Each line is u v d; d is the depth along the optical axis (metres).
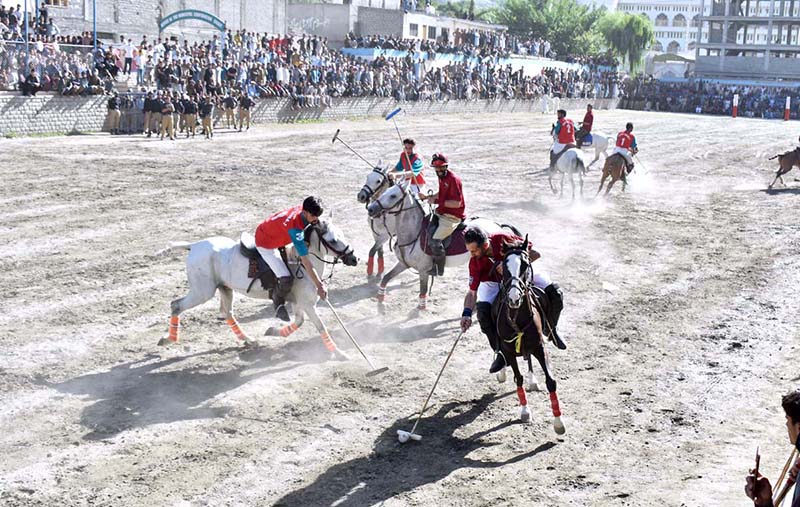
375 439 9.41
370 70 53.31
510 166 32.50
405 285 15.71
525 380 11.14
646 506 7.99
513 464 8.87
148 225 19.38
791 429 5.96
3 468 8.48
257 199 22.89
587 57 89.25
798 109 79.31
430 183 28.02
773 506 6.01
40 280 14.95
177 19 43.06
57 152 29.50
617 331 13.32
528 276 9.38
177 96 35.59
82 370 11.10
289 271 11.15
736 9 96.69
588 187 28.06
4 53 32.72
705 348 12.61
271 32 58.94
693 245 19.72
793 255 18.88
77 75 35.31
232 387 10.72
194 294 11.38
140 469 8.56
